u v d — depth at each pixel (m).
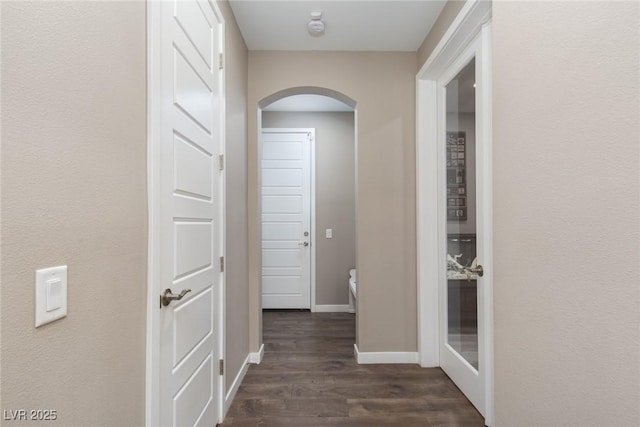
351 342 3.15
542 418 1.10
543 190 1.09
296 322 3.80
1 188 0.57
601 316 0.87
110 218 0.87
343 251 4.34
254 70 2.71
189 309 1.40
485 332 1.83
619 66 0.81
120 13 0.92
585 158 0.92
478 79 1.91
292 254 4.33
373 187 2.70
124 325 0.93
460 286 2.24
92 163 0.79
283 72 2.72
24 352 0.61
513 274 1.26
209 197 1.67
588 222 0.91
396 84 2.73
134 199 0.99
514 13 1.24
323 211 4.35
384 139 2.71
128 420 0.95
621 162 0.81
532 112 1.14
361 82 2.73
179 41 1.31
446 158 2.49
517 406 1.24
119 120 0.91
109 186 0.86
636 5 0.77
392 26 2.40
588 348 0.91
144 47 1.05
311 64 2.72
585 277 0.92
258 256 2.72
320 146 4.37
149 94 1.07
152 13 1.08
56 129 0.68
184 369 1.34
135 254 0.99
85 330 0.77
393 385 2.28
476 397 1.97
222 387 1.85
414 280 2.70
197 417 1.49
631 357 0.79
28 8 0.62
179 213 1.30
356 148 2.80
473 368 2.02
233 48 2.18
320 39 2.57
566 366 0.99
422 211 2.61
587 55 0.91
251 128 2.70
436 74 2.54
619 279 0.82
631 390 0.79
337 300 4.32
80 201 0.75
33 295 0.62
